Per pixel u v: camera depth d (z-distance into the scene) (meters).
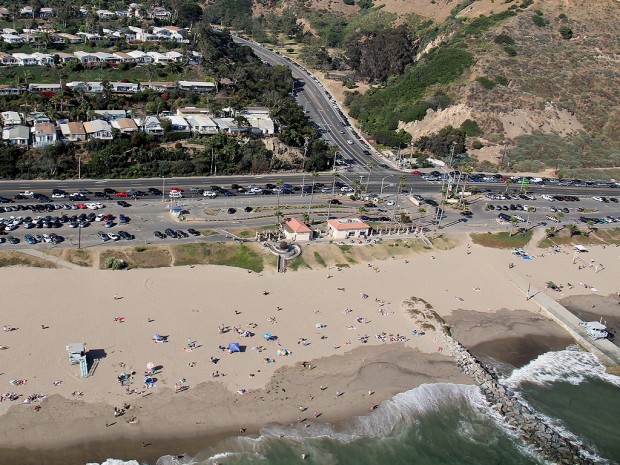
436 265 159.75
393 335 126.31
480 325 135.88
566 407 112.88
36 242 145.25
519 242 178.75
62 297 125.00
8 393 97.62
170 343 114.31
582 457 100.50
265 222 172.00
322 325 126.19
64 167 190.50
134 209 171.62
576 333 135.62
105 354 109.19
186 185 196.00
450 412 107.75
